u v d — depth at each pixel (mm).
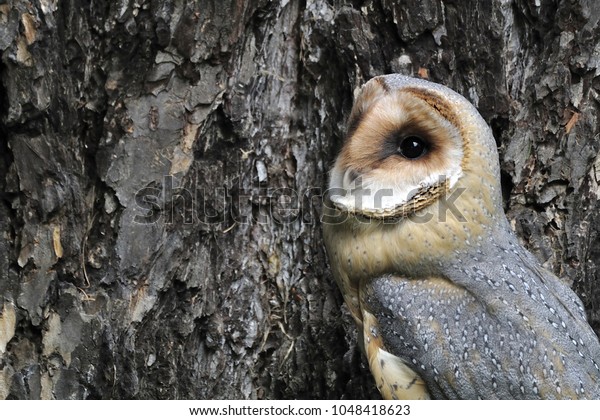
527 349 5336
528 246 6344
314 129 6293
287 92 6289
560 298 5605
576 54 6332
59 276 5816
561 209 6379
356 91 6145
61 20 5734
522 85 6441
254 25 6129
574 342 5426
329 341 6250
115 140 5820
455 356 5371
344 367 6219
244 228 6230
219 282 6176
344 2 6266
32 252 5762
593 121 6355
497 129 6375
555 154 6344
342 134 6176
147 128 5832
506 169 6344
